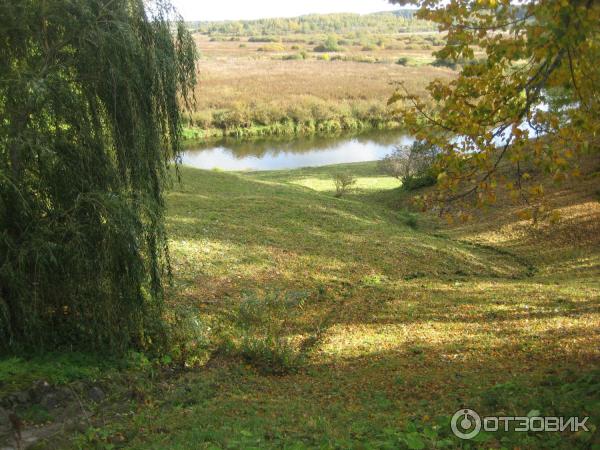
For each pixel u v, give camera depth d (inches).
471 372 468.4
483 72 366.3
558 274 912.3
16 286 408.5
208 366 514.3
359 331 634.8
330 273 853.8
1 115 415.5
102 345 459.8
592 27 307.0
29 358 423.2
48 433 337.4
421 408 368.8
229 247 902.4
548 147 346.6
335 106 3088.1
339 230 1075.9
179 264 792.9
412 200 408.2
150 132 491.5
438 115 395.9
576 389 345.7
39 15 420.2
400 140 2753.4
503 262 992.9
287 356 527.5
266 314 636.7
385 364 519.8
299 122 2992.1
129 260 448.8
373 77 3855.8
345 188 1590.8
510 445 263.0
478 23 358.6
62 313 462.9
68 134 441.4
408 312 699.4
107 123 467.8
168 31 501.0
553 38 314.7
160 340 514.9
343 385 463.8
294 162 2257.6
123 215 439.8
